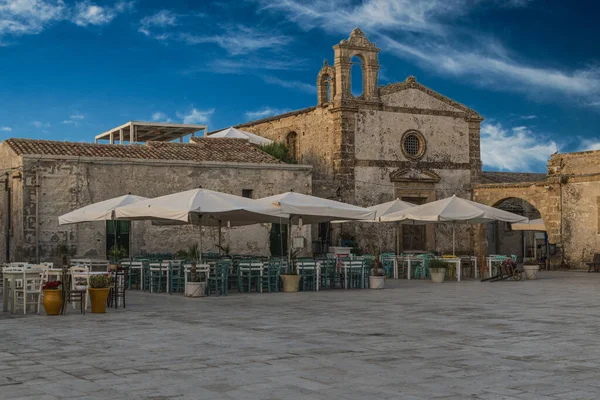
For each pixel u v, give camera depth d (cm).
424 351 1088
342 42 3978
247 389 827
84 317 1560
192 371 933
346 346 1137
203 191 2125
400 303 1878
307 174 3497
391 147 4112
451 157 4309
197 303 1891
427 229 4197
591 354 1062
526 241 4953
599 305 1817
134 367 962
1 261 3200
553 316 1562
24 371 937
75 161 3006
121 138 4106
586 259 3697
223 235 3312
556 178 3806
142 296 2109
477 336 1248
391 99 4125
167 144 3466
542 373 919
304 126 4244
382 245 4047
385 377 893
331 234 3903
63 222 2386
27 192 2916
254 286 2425
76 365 978
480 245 4288
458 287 2503
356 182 3994
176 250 3203
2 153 3238
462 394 801
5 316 1579
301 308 1752
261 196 3388
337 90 4003
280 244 3450
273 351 1090
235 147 3625
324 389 826
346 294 2184
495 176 4812
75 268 1686
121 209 2194
